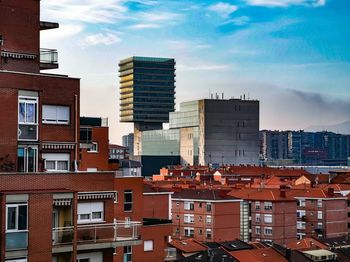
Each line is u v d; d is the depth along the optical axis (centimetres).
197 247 12044
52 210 4172
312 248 12950
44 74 4616
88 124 8450
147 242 8381
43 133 4622
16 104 4425
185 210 16600
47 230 4125
